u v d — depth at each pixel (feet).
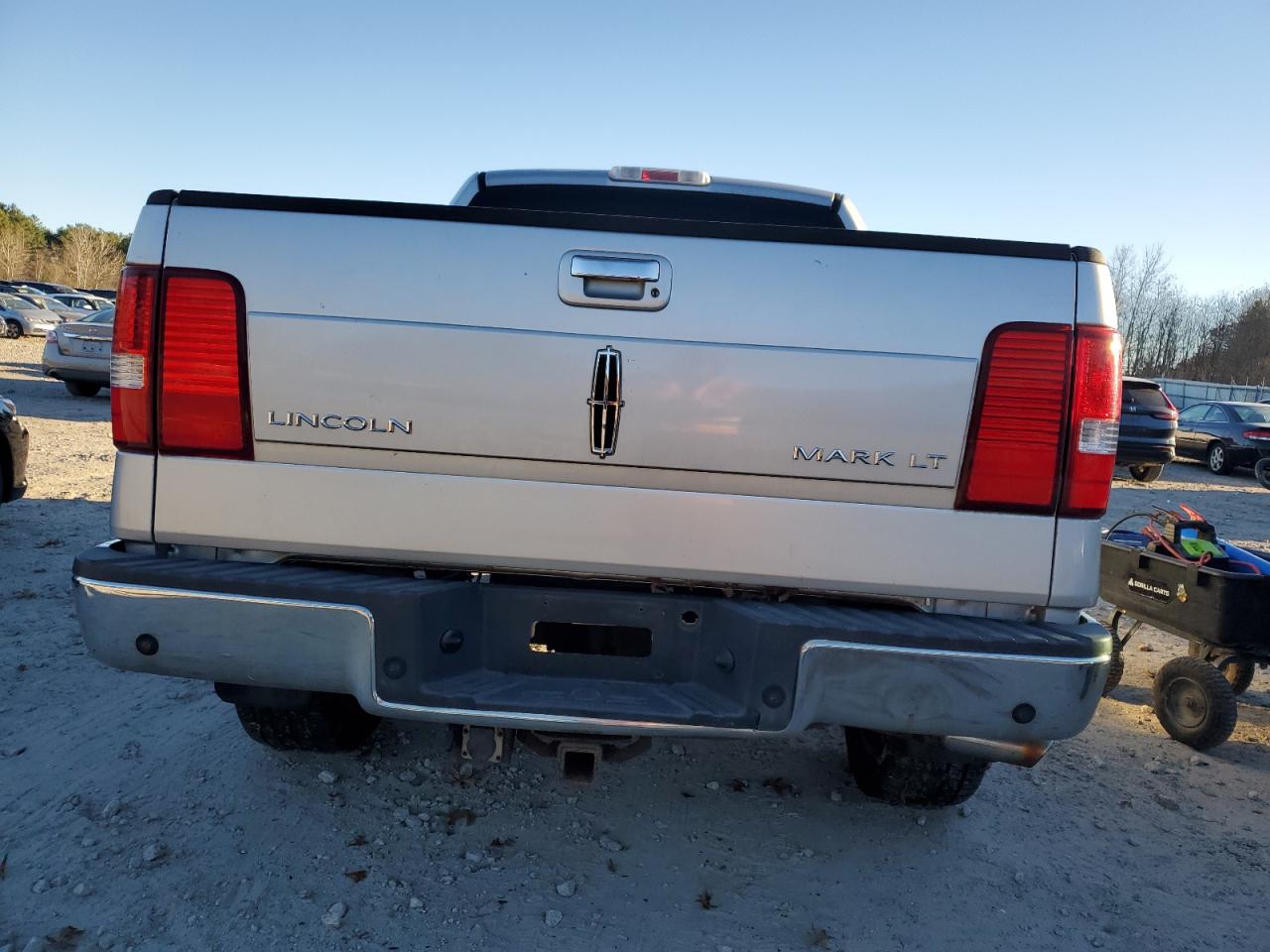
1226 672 16.14
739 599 8.10
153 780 10.84
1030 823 11.23
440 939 8.35
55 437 37.32
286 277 7.75
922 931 8.89
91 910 8.42
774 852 10.14
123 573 7.64
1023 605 7.91
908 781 10.59
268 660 7.61
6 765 11.03
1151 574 14.99
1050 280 7.71
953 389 7.68
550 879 9.39
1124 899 9.67
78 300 113.50
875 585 7.83
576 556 7.89
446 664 7.82
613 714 7.47
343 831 9.99
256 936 8.23
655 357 7.72
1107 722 15.01
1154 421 48.91
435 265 7.74
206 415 7.86
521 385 7.75
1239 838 11.17
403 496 7.89
